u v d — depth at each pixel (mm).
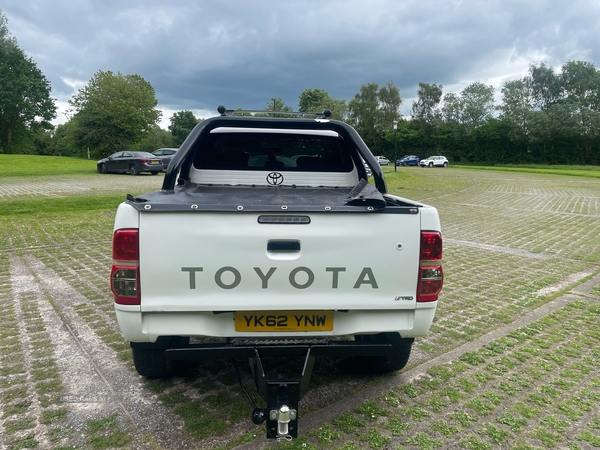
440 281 2928
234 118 3850
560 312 5227
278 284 2770
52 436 2889
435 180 27875
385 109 80625
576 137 62375
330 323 2902
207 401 3326
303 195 3916
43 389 3457
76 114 54312
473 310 5277
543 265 7316
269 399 2445
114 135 54000
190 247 2686
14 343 4258
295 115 4293
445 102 80625
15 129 63719
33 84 62531
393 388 3568
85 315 4957
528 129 64938
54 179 23516
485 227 10922
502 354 4176
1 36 61531
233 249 2709
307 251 2766
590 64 71188
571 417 3189
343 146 4512
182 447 2797
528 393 3504
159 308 2715
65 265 7004
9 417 3092
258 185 4484
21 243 8570
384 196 3861
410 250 2861
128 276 2693
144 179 23656
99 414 3137
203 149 4402
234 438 2889
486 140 70562
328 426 3045
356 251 2807
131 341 2877
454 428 3045
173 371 3588
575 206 15180
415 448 2828
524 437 2959
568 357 4125
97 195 15664
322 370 3865
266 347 2773
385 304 2875
